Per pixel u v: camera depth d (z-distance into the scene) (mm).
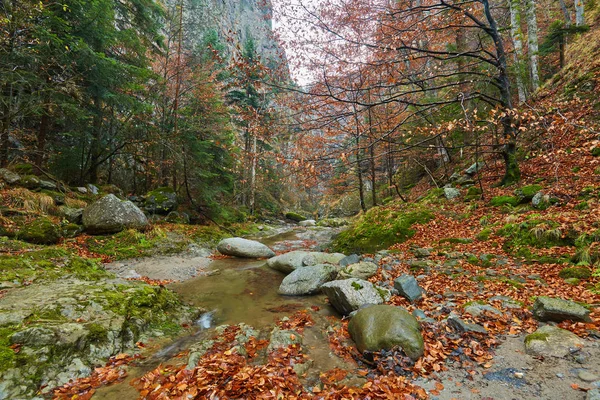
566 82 13242
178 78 17156
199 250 11953
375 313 4207
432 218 10453
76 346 3779
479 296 4992
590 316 3779
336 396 2986
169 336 4750
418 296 5355
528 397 2752
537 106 11875
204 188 17734
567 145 10461
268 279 8250
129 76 13781
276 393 3006
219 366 3562
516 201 9031
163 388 3191
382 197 25359
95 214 10719
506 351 3488
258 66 6746
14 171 11375
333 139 11547
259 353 4074
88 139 13773
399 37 7285
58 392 3186
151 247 10742
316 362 3787
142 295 5379
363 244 10266
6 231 8117
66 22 10156
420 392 2953
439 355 3527
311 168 6746
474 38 14375
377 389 3037
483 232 8070
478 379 3082
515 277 5547
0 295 4672
